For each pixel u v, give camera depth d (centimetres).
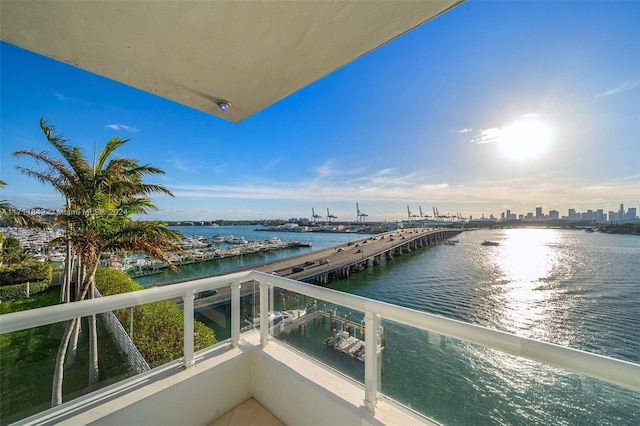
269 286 187
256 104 186
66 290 661
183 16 101
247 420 160
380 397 125
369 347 125
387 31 116
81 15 97
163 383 142
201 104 187
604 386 78
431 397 111
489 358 98
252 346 183
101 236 595
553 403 85
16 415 116
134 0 92
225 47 123
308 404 141
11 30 104
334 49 128
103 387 136
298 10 101
